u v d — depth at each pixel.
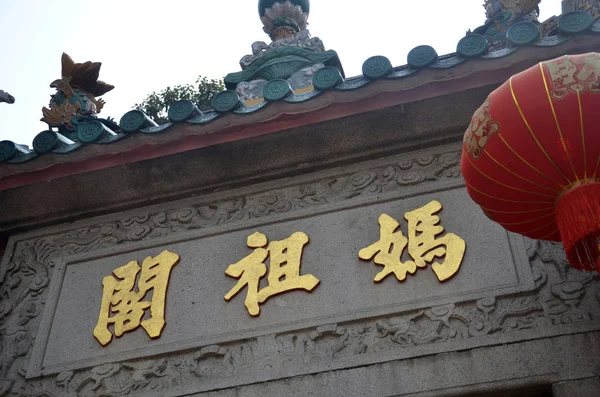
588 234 4.59
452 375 5.60
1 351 6.78
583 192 4.66
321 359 5.97
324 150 7.08
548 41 6.12
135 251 7.18
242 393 5.93
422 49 6.46
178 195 7.40
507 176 4.84
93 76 8.48
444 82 6.52
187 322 6.50
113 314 6.74
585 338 5.54
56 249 7.43
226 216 7.17
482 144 4.85
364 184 6.97
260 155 7.14
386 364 5.80
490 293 5.97
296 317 6.26
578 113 4.56
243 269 6.70
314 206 6.97
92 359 6.47
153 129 6.86
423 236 6.45
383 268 6.36
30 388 6.45
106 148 6.93
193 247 7.04
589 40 5.96
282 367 6.00
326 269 6.50
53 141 6.96
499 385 5.46
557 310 5.78
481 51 6.24
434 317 5.96
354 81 6.74
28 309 7.03
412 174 6.91
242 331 6.30
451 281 6.13
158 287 6.79
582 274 5.93
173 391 6.10
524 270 6.05
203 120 6.75
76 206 7.47
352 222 6.76
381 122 6.91
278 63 9.10
